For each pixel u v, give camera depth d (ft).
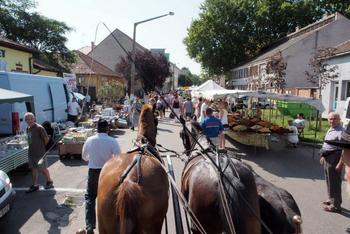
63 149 39.63
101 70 157.89
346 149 11.35
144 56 158.71
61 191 28.09
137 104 67.10
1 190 20.68
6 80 38.65
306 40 132.36
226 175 11.74
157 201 11.78
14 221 22.13
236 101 117.70
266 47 187.52
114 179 11.90
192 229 13.76
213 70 198.49
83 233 15.66
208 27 184.55
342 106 80.69
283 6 186.60
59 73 110.11
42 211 23.81
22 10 110.83
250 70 165.58
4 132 37.22
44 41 117.60
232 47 187.52
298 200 27.09
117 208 11.10
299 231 11.58
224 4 182.91
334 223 22.62
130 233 10.68
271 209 12.35
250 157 43.50
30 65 85.35
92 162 19.11
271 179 33.35
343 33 132.16
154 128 16.78
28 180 31.48
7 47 73.87
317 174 35.37
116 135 61.05
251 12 187.32
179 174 32.89
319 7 188.85
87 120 59.36
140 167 12.36
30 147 27.81
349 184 11.37
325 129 65.57
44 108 46.50
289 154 45.57
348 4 181.37
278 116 93.61
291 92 112.47
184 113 86.17
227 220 10.66
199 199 12.38
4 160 29.09
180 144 52.65
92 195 19.17
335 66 78.89
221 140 38.70
